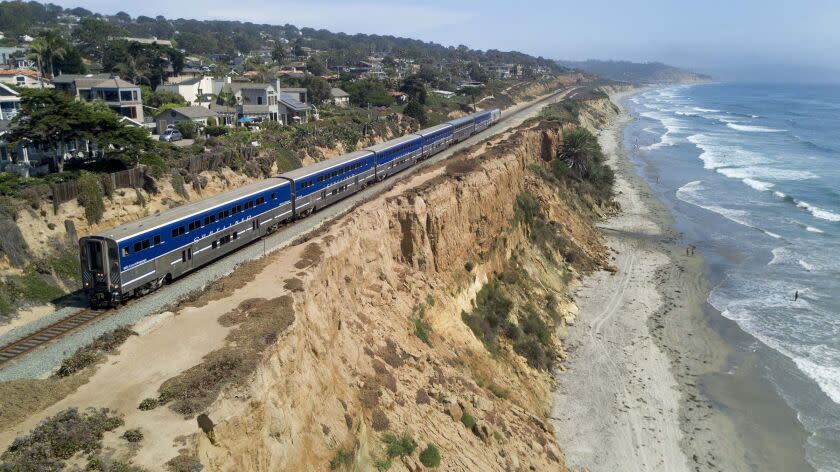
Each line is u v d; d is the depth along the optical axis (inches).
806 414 1485.0
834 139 5708.7
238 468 649.6
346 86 5393.7
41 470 543.8
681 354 1750.7
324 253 1171.3
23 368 909.2
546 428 1334.9
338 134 3228.3
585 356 1720.0
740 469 1295.5
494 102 6215.6
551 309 1907.0
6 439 596.7
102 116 1856.5
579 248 2447.1
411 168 2576.3
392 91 5546.3
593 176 3280.0
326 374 901.8
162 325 845.8
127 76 4077.3
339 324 1069.1
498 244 1959.9
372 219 1428.4
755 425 1441.9
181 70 4520.2
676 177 4033.0
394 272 1435.8
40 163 1979.6
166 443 597.6
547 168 3043.8
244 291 971.9
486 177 2014.0
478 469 1030.4
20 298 1283.2
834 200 3371.1
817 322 1935.3
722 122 7332.7
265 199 1622.8
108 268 1160.2
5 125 2087.8
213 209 1421.0
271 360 757.9
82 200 1542.8
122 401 663.1
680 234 2824.8
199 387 669.3
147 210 1734.7
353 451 852.0
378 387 1021.8
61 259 1430.9
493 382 1385.3
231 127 3149.6
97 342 803.4
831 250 2583.7
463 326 1509.6
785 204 3316.9
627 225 2935.5
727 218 3063.5
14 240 1343.5
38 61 3528.5
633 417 1453.0
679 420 1451.8
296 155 2738.7
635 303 2074.3
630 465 1288.1
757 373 1657.2
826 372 1658.5
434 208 1622.8
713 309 2038.6
